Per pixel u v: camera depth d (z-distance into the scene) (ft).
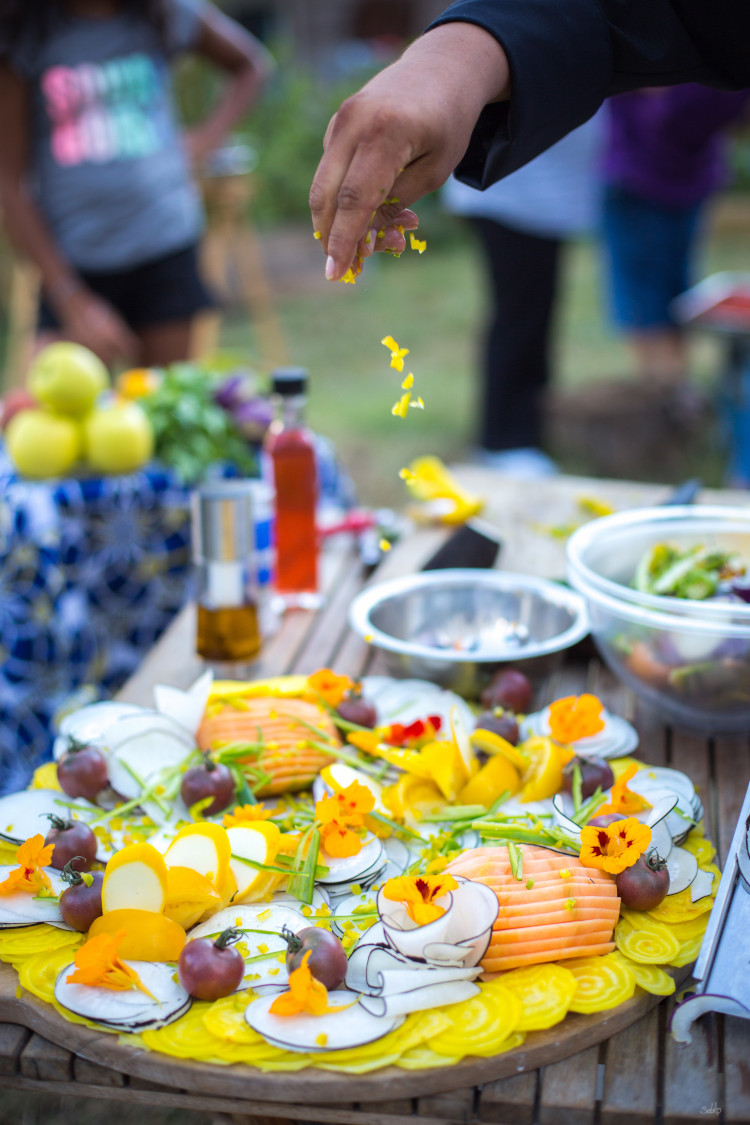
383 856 2.85
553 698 4.06
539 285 10.85
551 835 2.85
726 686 3.39
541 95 2.71
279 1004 2.31
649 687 3.56
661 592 3.85
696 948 2.57
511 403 11.52
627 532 4.15
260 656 4.36
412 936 2.38
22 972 2.53
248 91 9.50
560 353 18.52
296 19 36.52
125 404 6.34
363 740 3.27
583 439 12.88
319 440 6.99
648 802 2.97
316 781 3.22
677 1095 2.26
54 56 7.59
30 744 6.13
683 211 11.93
